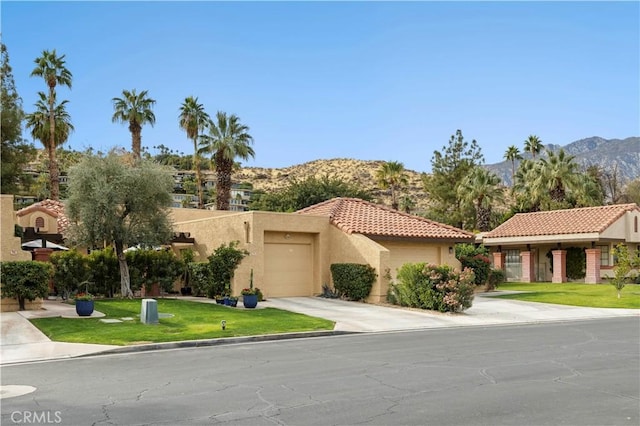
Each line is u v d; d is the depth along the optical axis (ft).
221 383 32.12
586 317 71.41
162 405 27.20
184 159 433.48
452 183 210.79
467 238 95.96
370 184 409.69
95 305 70.74
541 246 142.61
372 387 30.71
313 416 24.99
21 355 42.37
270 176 479.82
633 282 124.77
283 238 86.12
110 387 31.45
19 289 66.49
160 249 91.81
